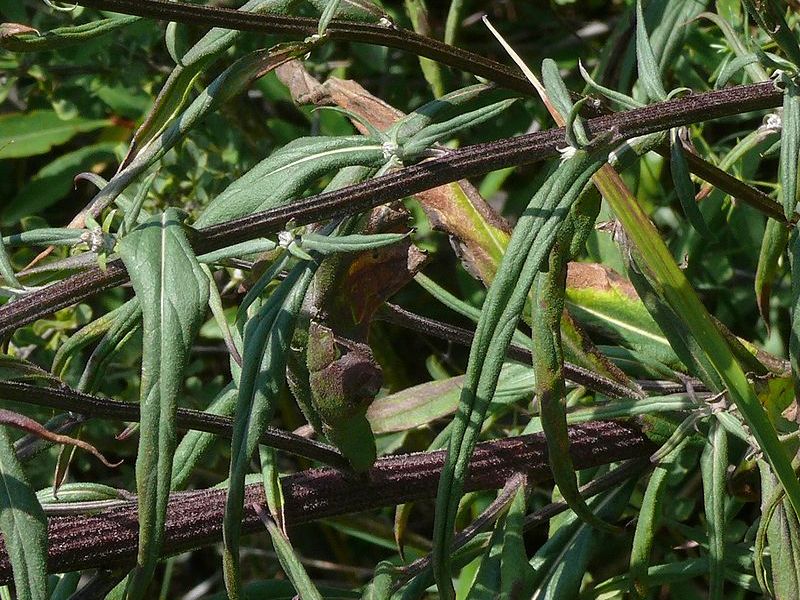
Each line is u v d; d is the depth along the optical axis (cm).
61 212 214
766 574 156
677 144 152
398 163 149
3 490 147
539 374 151
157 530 145
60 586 153
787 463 151
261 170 149
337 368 150
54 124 202
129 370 182
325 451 152
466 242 158
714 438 154
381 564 153
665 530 165
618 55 168
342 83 160
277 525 151
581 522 157
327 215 148
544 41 203
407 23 200
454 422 149
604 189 150
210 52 151
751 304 170
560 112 150
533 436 155
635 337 161
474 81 190
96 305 194
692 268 171
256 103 209
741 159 167
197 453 154
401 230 152
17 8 182
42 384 155
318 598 149
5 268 147
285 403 179
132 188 181
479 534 155
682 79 170
